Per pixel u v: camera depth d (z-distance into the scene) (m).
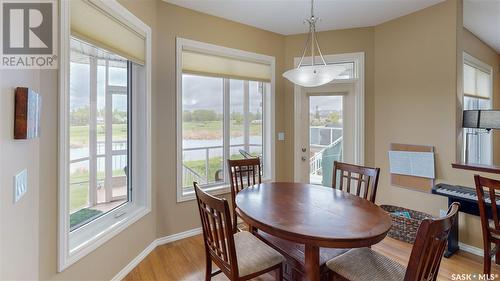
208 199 1.54
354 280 1.46
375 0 2.78
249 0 2.77
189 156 3.15
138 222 2.46
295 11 3.03
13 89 1.04
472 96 3.93
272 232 1.49
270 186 2.39
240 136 3.55
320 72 2.02
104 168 2.30
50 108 1.53
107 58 2.30
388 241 2.83
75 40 1.91
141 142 2.59
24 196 1.16
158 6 2.74
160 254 2.62
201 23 3.02
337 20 3.30
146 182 2.59
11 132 1.00
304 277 1.81
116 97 2.42
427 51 2.95
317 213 1.68
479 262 2.42
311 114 3.77
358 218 1.59
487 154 4.18
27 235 1.21
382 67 3.40
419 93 3.04
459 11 2.73
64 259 1.61
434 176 2.92
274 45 3.66
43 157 1.48
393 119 3.30
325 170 3.74
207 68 3.09
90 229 1.99
